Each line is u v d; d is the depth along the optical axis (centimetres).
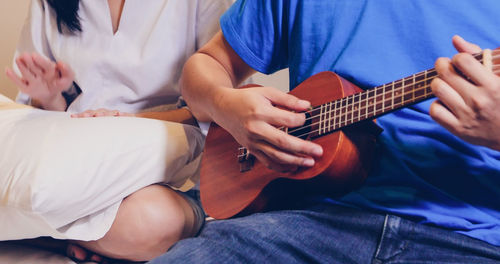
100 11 151
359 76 87
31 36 166
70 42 157
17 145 109
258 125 82
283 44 108
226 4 150
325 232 79
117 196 112
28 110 130
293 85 102
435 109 62
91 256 121
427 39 84
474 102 58
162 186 120
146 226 113
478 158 76
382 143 83
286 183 88
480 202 75
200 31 153
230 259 75
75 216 108
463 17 82
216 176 103
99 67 151
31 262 115
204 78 103
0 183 103
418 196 77
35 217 102
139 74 150
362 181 82
